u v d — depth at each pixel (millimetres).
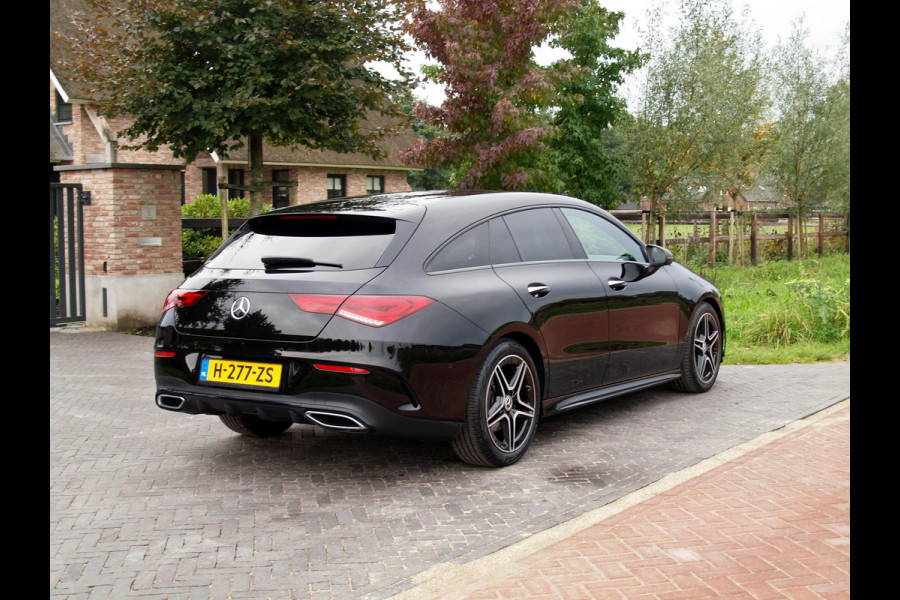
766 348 9766
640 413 6383
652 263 6438
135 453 5312
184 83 11094
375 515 4148
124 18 11133
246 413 4578
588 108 18641
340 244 4695
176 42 11117
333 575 3424
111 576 3420
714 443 5453
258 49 10742
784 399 6848
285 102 10750
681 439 5578
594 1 18422
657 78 15719
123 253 11492
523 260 5273
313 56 10773
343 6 11461
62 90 22406
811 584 3211
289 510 4227
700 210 18000
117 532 3918
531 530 3922
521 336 5078
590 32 18047
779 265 21453
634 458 5129
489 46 10906
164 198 11898
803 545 3604
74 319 11664
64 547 3727
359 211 4812
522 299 5035
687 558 3480
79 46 11797
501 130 10617
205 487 4609
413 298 4441
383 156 12875
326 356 4297
